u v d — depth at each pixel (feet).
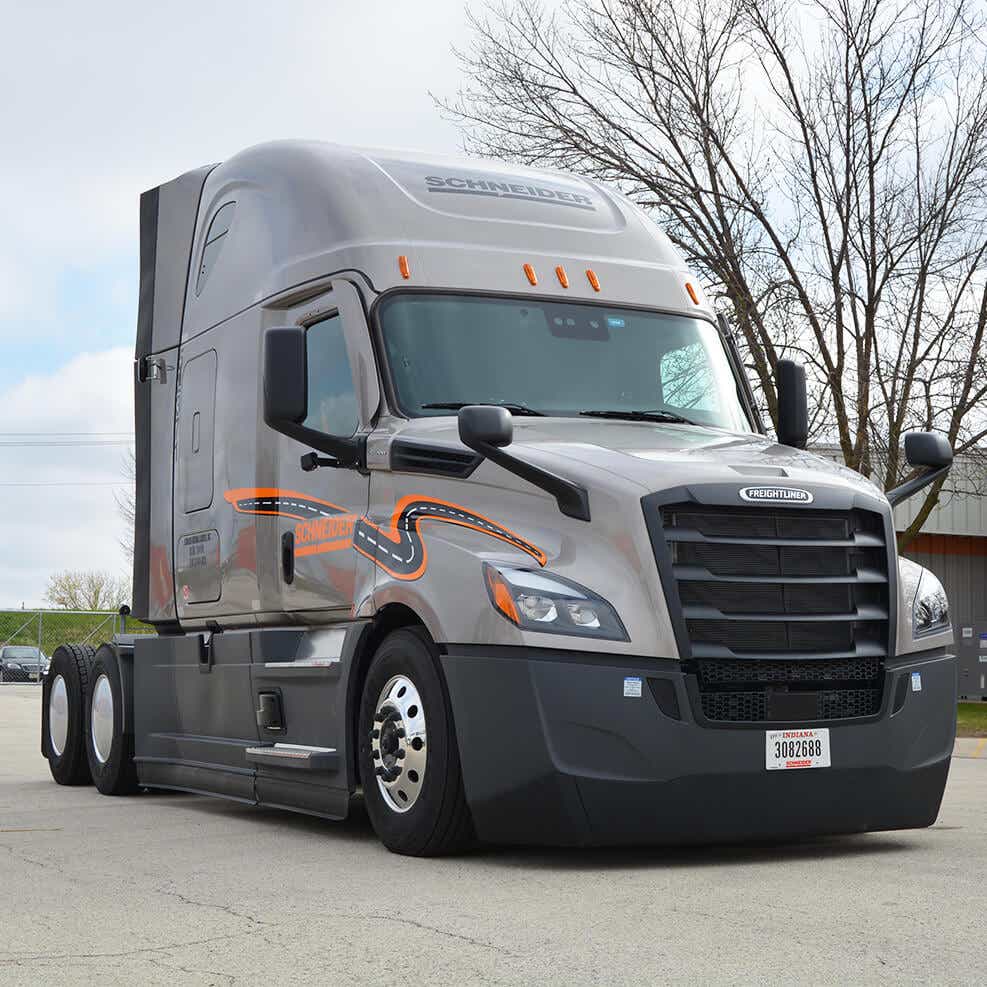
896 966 13.66
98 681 34.27
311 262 26.03
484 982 13.14
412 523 22.45
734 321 69.56
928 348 69.77
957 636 101.35
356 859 21.18
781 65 72.74
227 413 28.71
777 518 20.86
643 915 16.29
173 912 16.76
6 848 22.74
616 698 19.65
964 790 33.14
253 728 26.84
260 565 26.86
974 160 70.79
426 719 21.16
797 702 20.54
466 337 24.62
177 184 32.71
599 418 24.39
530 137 77.20
